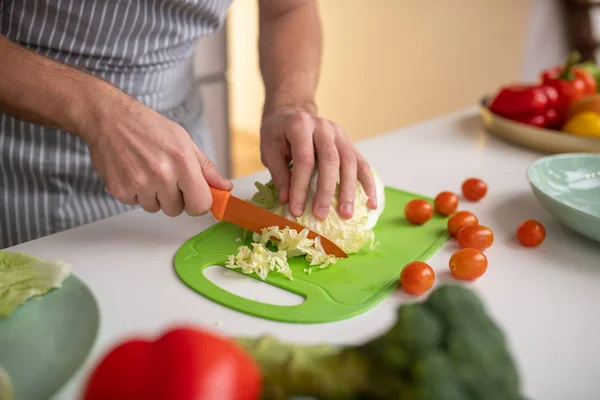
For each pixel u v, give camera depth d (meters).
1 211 1.11
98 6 1.02
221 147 2.75
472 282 0.78
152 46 1.11
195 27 1.18
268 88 1.20
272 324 0.69
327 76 3.44
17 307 0.68
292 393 0.45
